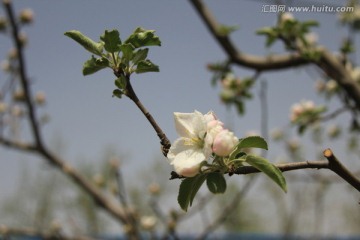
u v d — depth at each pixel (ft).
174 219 3.36
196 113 1.30
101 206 4.41
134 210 3.84
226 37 3.60
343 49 3.23
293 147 4.34
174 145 1.28
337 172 1.24
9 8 3.68
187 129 1.30
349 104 3.24
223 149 1.23
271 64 3.59
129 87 1.31
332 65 3.26
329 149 1.24
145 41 1.34
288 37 2.98
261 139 1.27
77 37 1.36
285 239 4.67
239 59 3.64
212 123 1.28
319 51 3.01
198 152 1.26
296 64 3.55
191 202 1.26
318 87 3.92
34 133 4.35
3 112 4.36
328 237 4.65
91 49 1.37
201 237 3.37
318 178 3.69
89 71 1.35
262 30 2.96
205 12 3.67
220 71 3.65
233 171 1.26
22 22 3.85
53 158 4.49
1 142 4.36
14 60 4.19
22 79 4.00
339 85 3.11
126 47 1.31
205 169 1.27
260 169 1.24
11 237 4.23
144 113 1.30
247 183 3.32
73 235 4.09
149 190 4.24
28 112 4.20
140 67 1.33
